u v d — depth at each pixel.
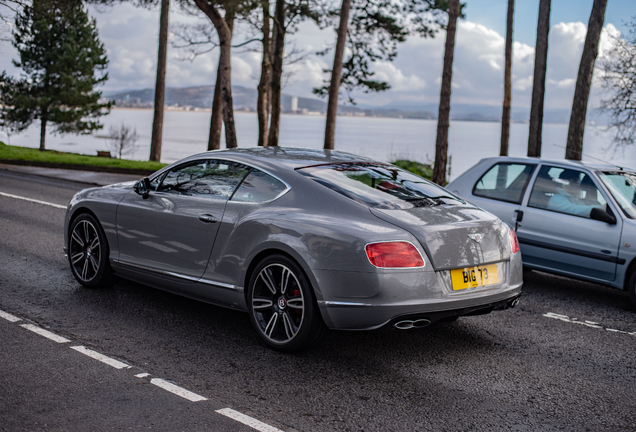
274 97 23.53
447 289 4.22
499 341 5.07
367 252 4.04
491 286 4.52
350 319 4.11
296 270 4.31
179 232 5.16
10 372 3.89
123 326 4.98
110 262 5.86
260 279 4.59
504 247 4.66
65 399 3.52
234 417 3.39
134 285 6.32
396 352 4.67
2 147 28.34
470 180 7.82
